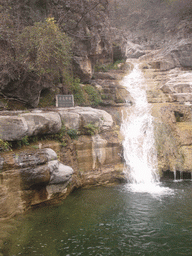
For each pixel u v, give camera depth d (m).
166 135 10.72
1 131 6.05
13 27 8.34
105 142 9.44
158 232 5.37
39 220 5.77
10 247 4.55
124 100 13.48
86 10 11.93
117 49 19.89
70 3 11.59
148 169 9.52
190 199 7.27
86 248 4.75
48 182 6.31
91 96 12.70
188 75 16.92
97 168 9.16
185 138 10.64
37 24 8.38
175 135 10.83
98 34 13.07
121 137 10.14
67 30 11.60
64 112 8.96
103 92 13.51
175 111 12.38
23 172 5.79
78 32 11.90
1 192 5.35
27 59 8.20
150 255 4.53
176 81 15.91
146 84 16.09
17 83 8.61
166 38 26.88
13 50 8.01
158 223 5.78
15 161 5.73
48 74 9.72
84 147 8.94
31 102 9.30
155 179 9.34
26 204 5.98
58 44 8.70
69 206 6.76
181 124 11.66
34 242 4.87
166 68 20.03
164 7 27.28
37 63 8.05
